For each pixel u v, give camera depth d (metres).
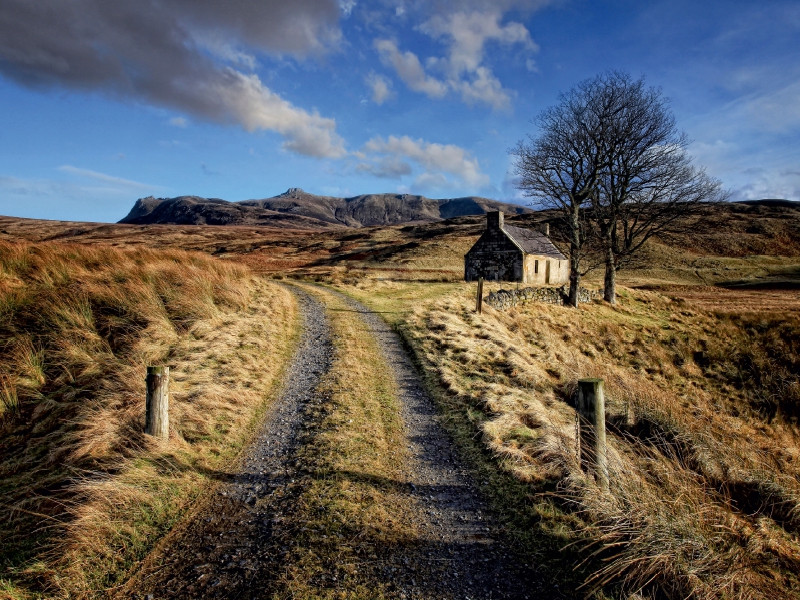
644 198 24.52
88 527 4.52
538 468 5.72
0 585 3.89
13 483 5.57
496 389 8.58
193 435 6.65
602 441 5.05
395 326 14.67
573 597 3.69
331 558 4.18
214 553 4.35
